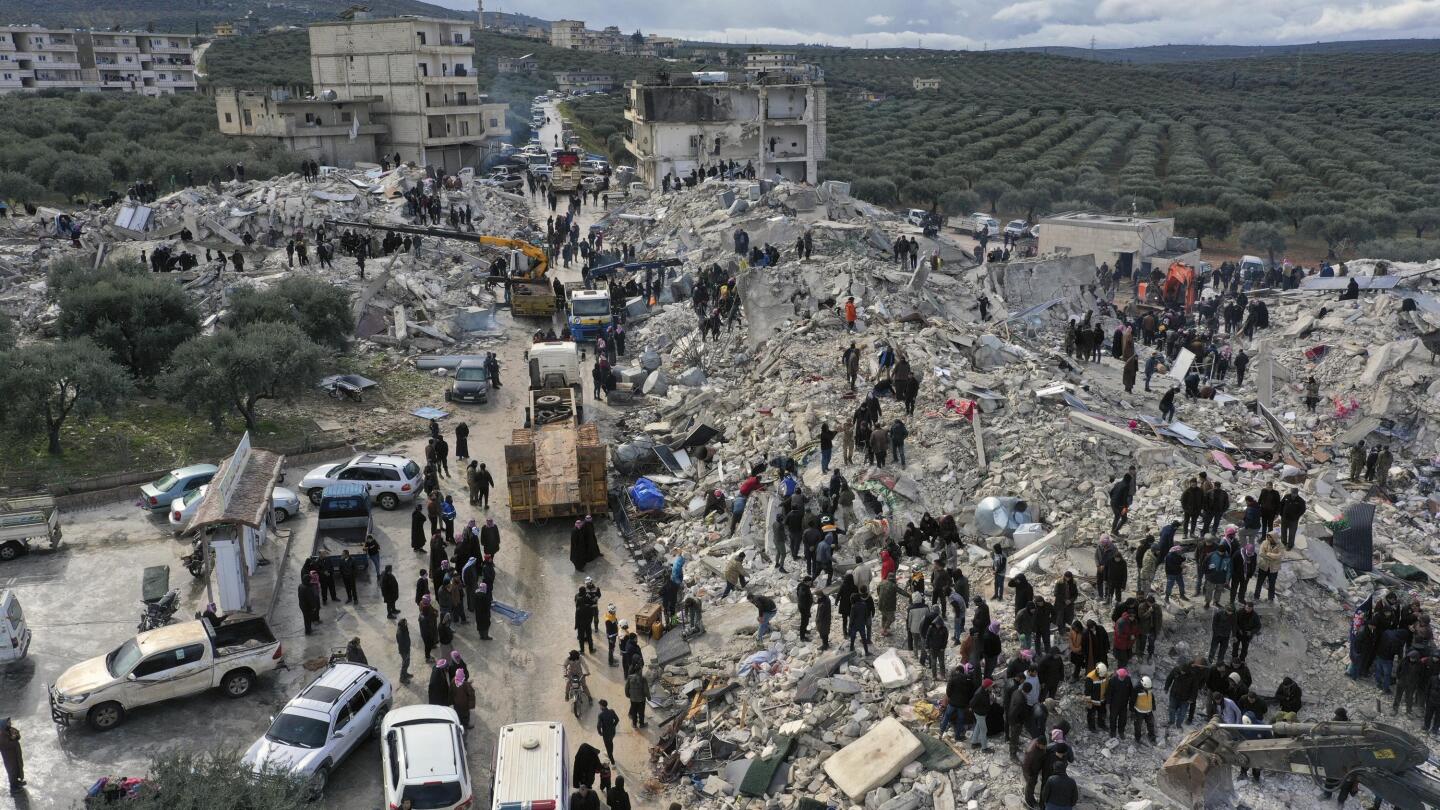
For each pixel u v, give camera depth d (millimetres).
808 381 37812
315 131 96750
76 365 35219
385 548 30531
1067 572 22250
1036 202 101375
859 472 30719
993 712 20016
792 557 28094
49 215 65812
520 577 29094
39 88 150000
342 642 25703
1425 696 20672
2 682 23672
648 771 21344
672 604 26578
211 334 40781
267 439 38031
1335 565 25000
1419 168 113625
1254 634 21766
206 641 23000
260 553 29422
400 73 99688
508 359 48969
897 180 108938
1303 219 91875
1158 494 27766
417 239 60656
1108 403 35469
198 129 104188
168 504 32094
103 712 21969
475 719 22797
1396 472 34094
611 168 111750
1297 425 39344
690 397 41281
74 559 29469
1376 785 16734
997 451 30953
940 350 38781
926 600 24141
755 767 20516
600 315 49281
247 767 17656
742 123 93125
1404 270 55531
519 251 56062
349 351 47406
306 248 58906
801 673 22766
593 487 31906
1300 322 48594
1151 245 67812
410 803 18797
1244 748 17781
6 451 36062
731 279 49594
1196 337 44000
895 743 20078
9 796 19766
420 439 39250
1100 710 20297
